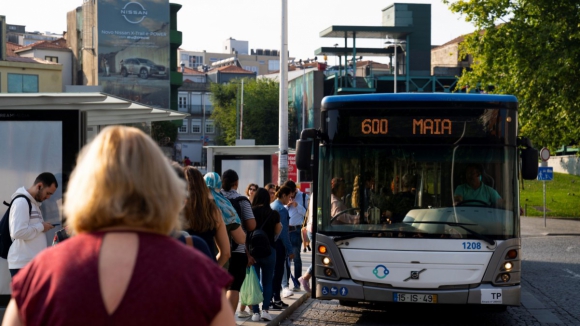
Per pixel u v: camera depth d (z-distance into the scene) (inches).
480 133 389.4
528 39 1256.8
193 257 87.6
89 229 88.5
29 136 365.4
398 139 392.2
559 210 1711.4
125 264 84.7
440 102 389.7
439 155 389.4
